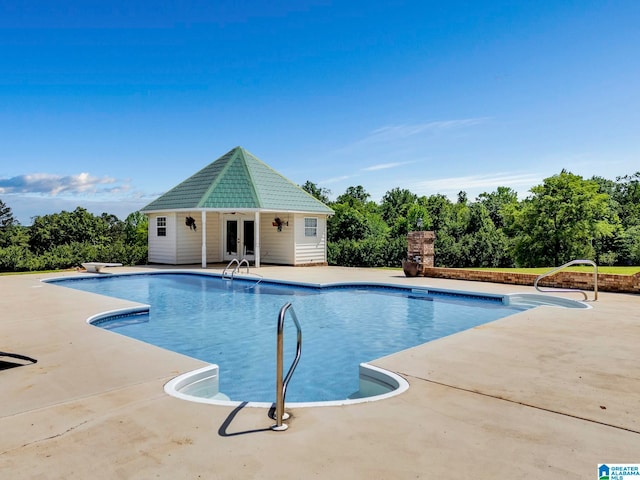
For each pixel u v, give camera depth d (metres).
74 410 3.88
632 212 32.38
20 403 4.05
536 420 3.65
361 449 3.13
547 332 6.98
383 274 16.80
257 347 7.77
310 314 10.64
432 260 16.31
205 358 7.11
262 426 3.54
